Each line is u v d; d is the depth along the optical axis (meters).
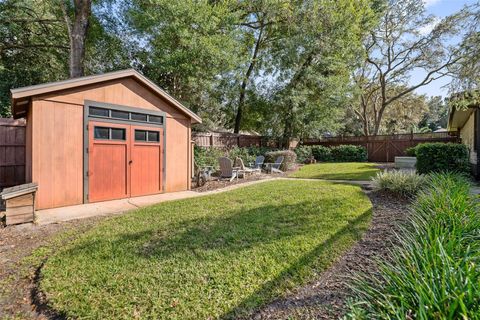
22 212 4.33
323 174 10.25
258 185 7.73
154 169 7.02
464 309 1.33
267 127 15.96
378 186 6.05
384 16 18.75
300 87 14.73
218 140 12.92
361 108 26.02
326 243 3.22
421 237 2.47
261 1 14.18
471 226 2.63
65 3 10.27
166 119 7.32
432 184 5.06
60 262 2.86
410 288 1.67
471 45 4.68
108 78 5.90
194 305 2.12
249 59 13.91
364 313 1.63
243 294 2.26
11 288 2.51
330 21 13.66
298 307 2.09
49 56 12.61
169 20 9.77
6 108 10.73
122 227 3.96
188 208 5.03
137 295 2.25
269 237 3.43
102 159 5.98
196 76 10.39
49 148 5.20
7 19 10.92
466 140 11.27
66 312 2.09
